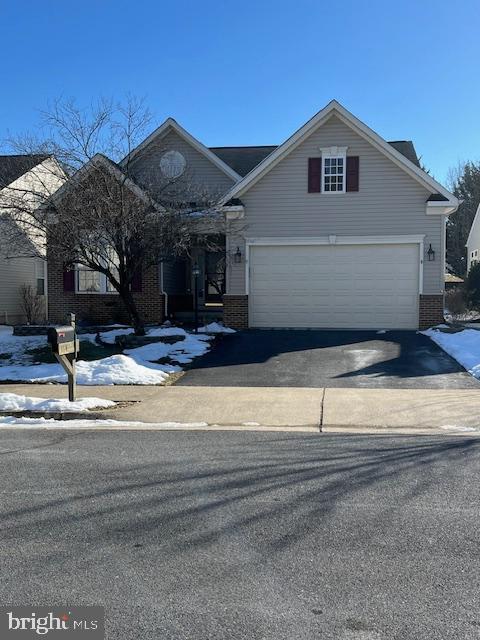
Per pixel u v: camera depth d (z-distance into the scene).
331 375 11.96
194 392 10.60
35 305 23.28
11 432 8.09
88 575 3.86
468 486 5.53
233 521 4.74
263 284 18.48
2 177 17.67
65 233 14.37
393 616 3.34
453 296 26.41
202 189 18.59
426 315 17.52
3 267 22.25
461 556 4.09
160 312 19.38
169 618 3.34
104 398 10.12
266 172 18.23
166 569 3.93
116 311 19.59
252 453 6.83
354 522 4.69
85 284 19.77
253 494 5.37
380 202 17.80
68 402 9.40
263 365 13.01
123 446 7.22
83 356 14.20
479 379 11.40
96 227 14.10
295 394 10.34
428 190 17.58
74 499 5.27
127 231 14.24
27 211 14.79
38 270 24.56
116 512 4.95
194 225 16.20
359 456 6.63
